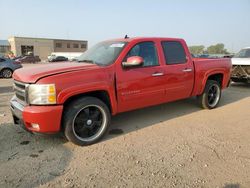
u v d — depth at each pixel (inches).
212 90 260.7
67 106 161.5
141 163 145.3
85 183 125.6
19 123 173.9
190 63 228.4
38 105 151.6
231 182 126.9
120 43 196.2
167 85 209.9
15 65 629.6
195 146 168.9
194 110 257.4
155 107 267.7
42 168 139.4
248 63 368.5
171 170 137.8
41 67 175.3
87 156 153.9
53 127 154.3
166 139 180.7
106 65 176.7
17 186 122.8
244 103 292.5
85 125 168.4
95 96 180.7
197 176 132.0
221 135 189.0
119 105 182.7
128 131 196.4
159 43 207.6
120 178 130.0
